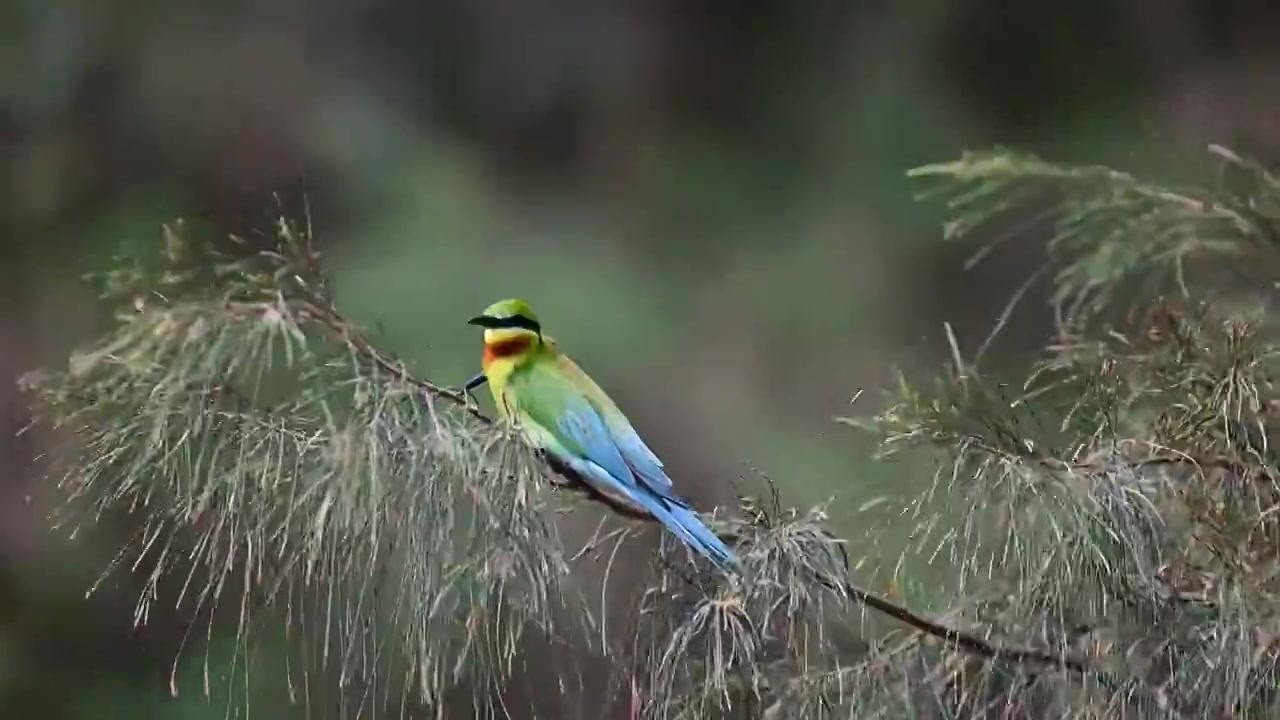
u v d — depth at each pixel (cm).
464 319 2028
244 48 2161
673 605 742
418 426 686
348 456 663
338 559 683
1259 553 739
